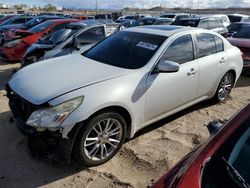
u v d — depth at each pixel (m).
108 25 7.92
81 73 3.62
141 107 3.69
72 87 3.24
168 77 3.98
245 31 9.12
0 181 3.12
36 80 3.52
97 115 3.21
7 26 12.93
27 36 9.30
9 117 4.67
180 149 3.85
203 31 4.86
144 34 4.42
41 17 13.02
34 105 3.11
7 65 9.04
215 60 4.95
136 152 3.73
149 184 3.15
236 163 1.60
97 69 3.76
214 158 1.67
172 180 1.70
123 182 3.16
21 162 3.45
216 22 13.60
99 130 3.31
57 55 6.57
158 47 4.03
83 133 3.12
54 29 9.80
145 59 3.90
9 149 3.71
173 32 4.37
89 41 7.22
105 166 3.43
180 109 4.48
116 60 4.07
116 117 3.39
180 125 4.59
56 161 3.47
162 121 4.69
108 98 3.24
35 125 3.03
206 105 5.50
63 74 3.62
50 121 2.98
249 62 7.71
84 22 8.36
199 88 4.71
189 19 13.22
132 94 3.51
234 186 1.47
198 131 4.39
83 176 3.24
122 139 3.58
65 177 3.21
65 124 2.98
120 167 3.42
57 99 3.07
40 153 3.33
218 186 1.50
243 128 1.76
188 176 1.63
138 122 3.73
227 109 5.38
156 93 3.85
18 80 3.66
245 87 7.10
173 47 4.16
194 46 4.56
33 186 3.06
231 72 5.52
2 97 5.73
